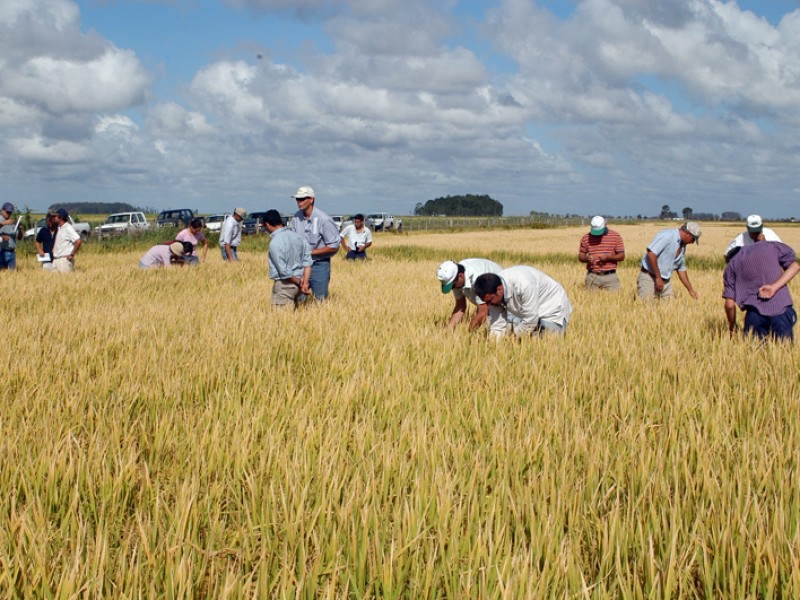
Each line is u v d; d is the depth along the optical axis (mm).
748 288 7367
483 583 2580
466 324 7770
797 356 6332
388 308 9820
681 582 2678
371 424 4277
